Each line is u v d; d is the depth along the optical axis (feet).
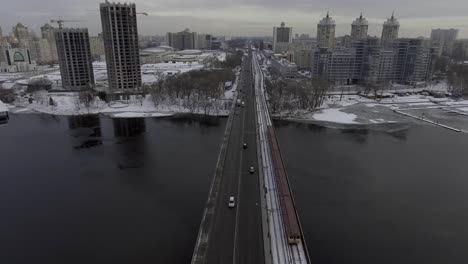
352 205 337.72
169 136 562.66
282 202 298.15
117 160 453.99
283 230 260.42
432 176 407.23
